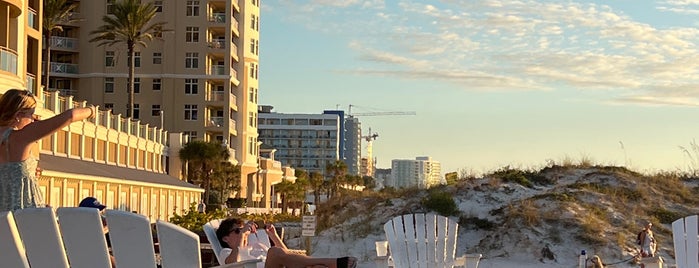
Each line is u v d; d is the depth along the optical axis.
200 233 18.92
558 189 35.19
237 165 77.75
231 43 77.75
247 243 9.34
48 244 5.48
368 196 37.16
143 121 76.19
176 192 57.38
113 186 42.50
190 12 76.69
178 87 76.25
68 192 36.00
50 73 74.75
